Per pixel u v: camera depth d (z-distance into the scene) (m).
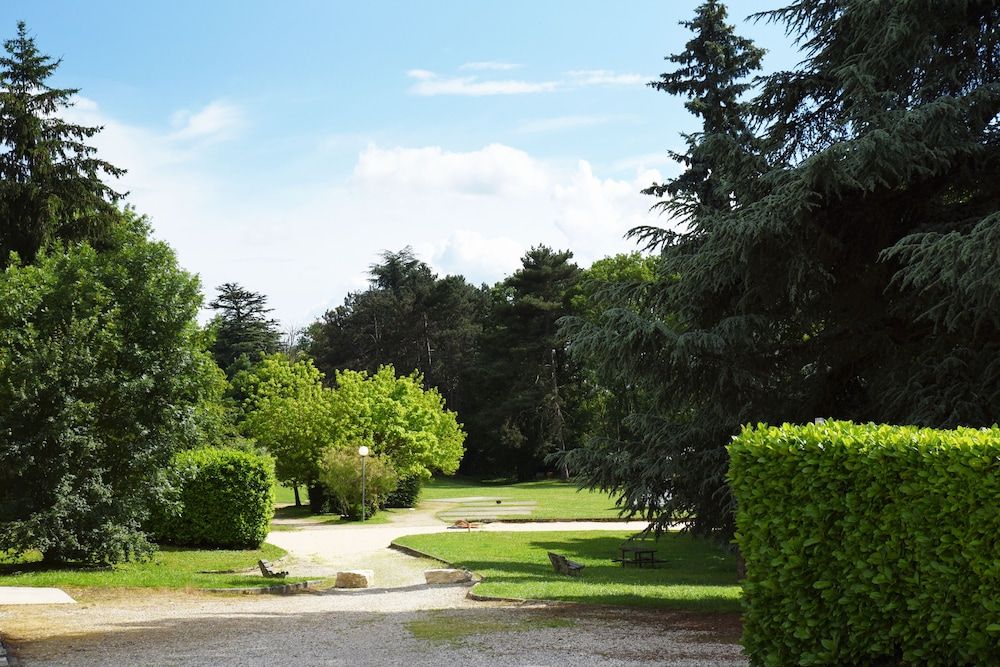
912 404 10.09
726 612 11.08
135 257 17.19
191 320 17.52
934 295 9.72
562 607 11.84
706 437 11.99
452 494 52.38
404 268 82.44
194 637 9.39
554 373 62.94
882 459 6.16
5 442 15.23
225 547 22.11
